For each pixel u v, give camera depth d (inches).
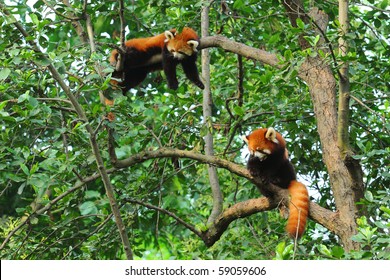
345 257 292.7
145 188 440.8
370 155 355.3
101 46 458.6
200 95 497.0
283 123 467.5
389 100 430.6
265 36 516.4
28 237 409.4
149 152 396.5
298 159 459.2
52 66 343.6
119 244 429.4
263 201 373.7
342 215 357.1
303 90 476.1
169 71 509.0
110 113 391.2
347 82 374.0
